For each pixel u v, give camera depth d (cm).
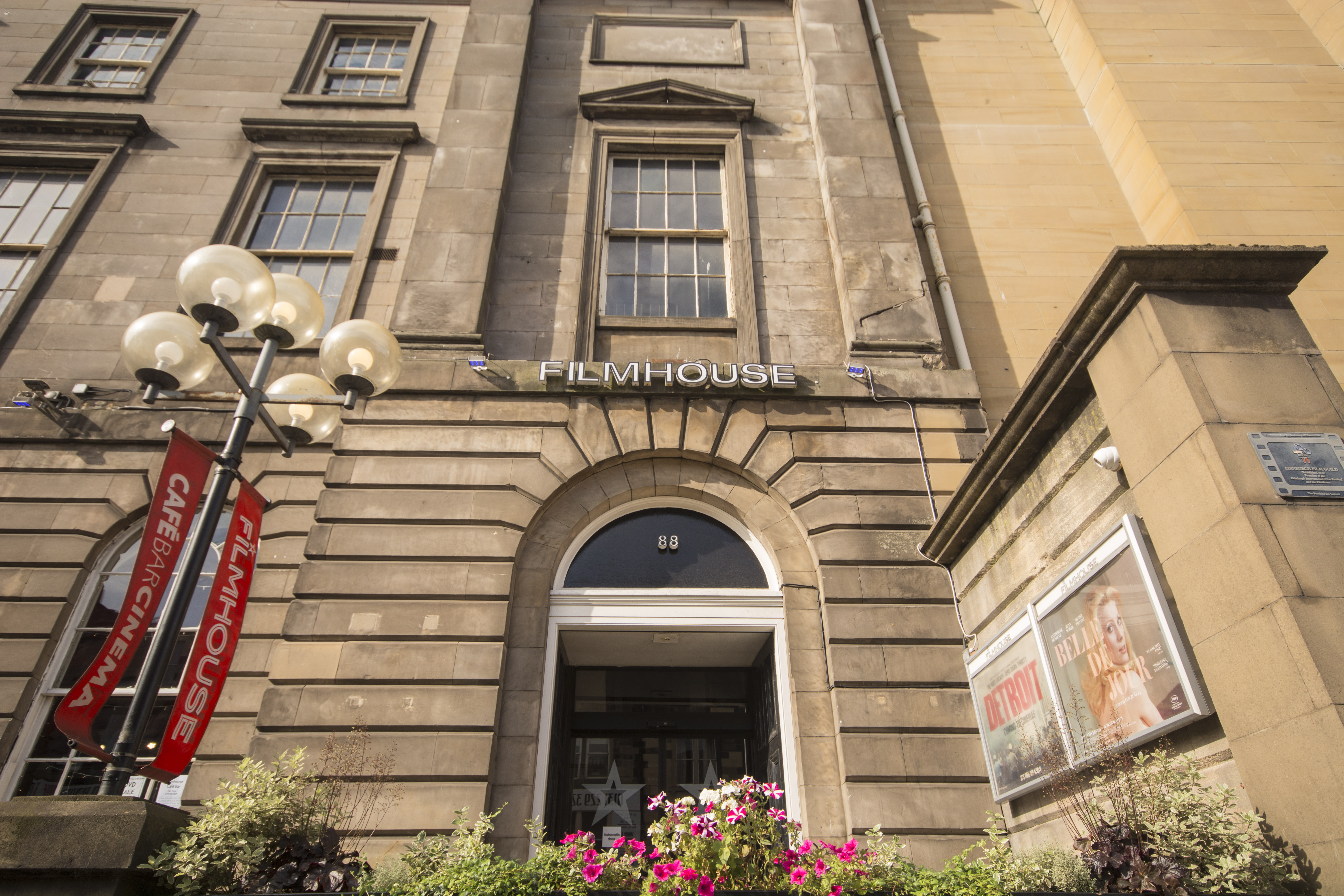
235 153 1096
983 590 666
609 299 972
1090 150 1172
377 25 1272
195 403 865
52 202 1069
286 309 547
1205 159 1075
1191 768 395
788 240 1005
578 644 789
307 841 456
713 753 818
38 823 401
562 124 1115
